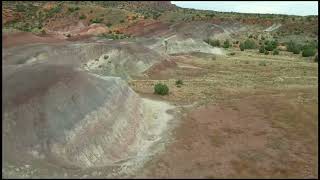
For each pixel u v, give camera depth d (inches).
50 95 816.3
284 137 922.7
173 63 1839.3
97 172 693.3
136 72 1598.2
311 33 3846.0
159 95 1267.2
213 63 1939.0
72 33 3641.7
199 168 742.5
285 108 1115.9
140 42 2220.7
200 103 1186.0
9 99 784.3
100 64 1526.8
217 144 872.9
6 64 1175.6
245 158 803.4
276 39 3570.4
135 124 943.7
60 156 717.9
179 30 3294.8
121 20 4015.8
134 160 772.6
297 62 1996.8
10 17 4116.6
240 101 1198.9
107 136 825.5
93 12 4242.1
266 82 1476.4
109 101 921.5
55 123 764.0
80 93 866.8
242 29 4239.7
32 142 726.5
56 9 4347.9
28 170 671.8
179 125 992.2
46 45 1449.3
